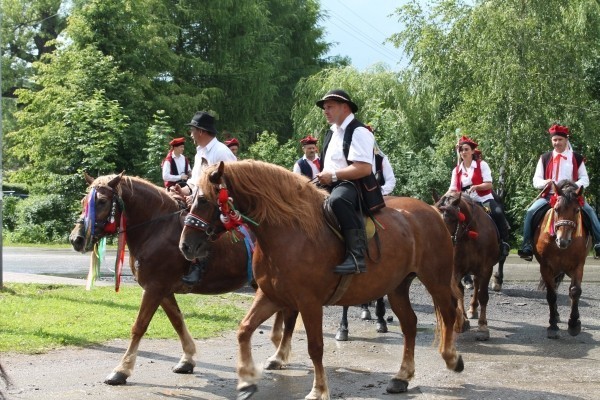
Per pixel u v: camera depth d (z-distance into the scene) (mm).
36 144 25422
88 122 24891
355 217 6215
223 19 33312
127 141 25672
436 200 10695
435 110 27578
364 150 6352
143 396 6539
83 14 28875
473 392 6828
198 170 7352
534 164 23953
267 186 6090
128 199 7289
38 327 9023
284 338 7777
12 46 42094
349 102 6465
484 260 9859
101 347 8422
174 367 7504
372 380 7316
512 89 23047
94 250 7891
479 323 9617
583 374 7566
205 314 10547
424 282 7148
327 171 6367
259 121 36406
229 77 34125
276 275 6117
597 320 11086
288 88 37812
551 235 9672
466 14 24359
